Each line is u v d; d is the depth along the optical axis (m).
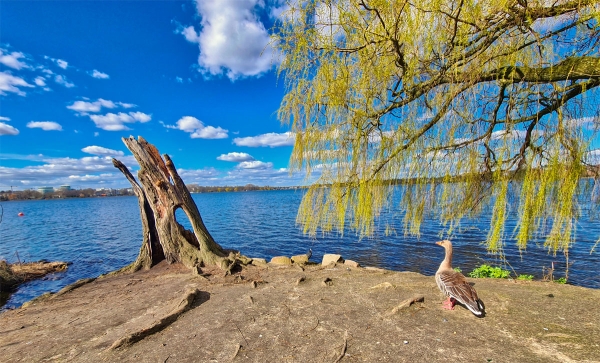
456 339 3.63
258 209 47.50
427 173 3.92
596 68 2.75
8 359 3.86
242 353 3.58
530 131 3.43
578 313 4.18
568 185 3.09
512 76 3.07
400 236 19.00
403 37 3.17
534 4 2.91
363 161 3.88
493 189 3.80
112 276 8.44
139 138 9.38
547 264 12.00
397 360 3.26
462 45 3.09
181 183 9.27
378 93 3.61
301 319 4.46
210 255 8.50
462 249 15.06
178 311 4.88
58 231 30.02
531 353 3.25
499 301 4.70
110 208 73.75
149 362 3.50
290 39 3.71
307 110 3.86
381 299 5.13
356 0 3.29
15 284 12.56
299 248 18.30
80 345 4.13
